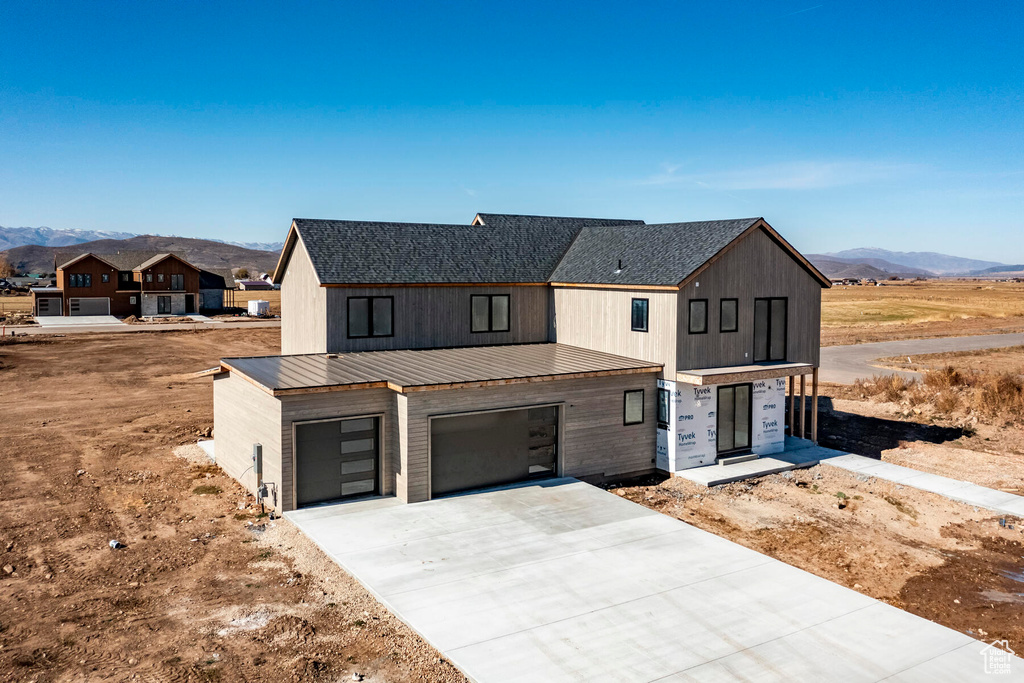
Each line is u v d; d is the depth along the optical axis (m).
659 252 21.48
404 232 24.70
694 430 19.67
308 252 21.77
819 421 25.72
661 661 9.50
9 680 8.98
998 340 52.44
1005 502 16.73
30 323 56.44
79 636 10.19
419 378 16.83
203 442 21.89
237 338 48.84
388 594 11.43
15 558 12.94
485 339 23.75
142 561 12.91
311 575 12.41
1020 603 12.17
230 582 12.09
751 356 20.84
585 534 14.29
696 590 11.74
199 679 9.04
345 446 16.25
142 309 65.25
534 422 18.14
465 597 11.37
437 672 9.33
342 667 9.41
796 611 11.05
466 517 15.22
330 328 21.06
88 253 63.94
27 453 20.09
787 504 17.14
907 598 12.32
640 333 20.42
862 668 9.39
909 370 37.28
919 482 18.41
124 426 23.92
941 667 9.45
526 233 27.20
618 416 19.27
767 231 20.69
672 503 17.22
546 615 10.79
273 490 15.80
